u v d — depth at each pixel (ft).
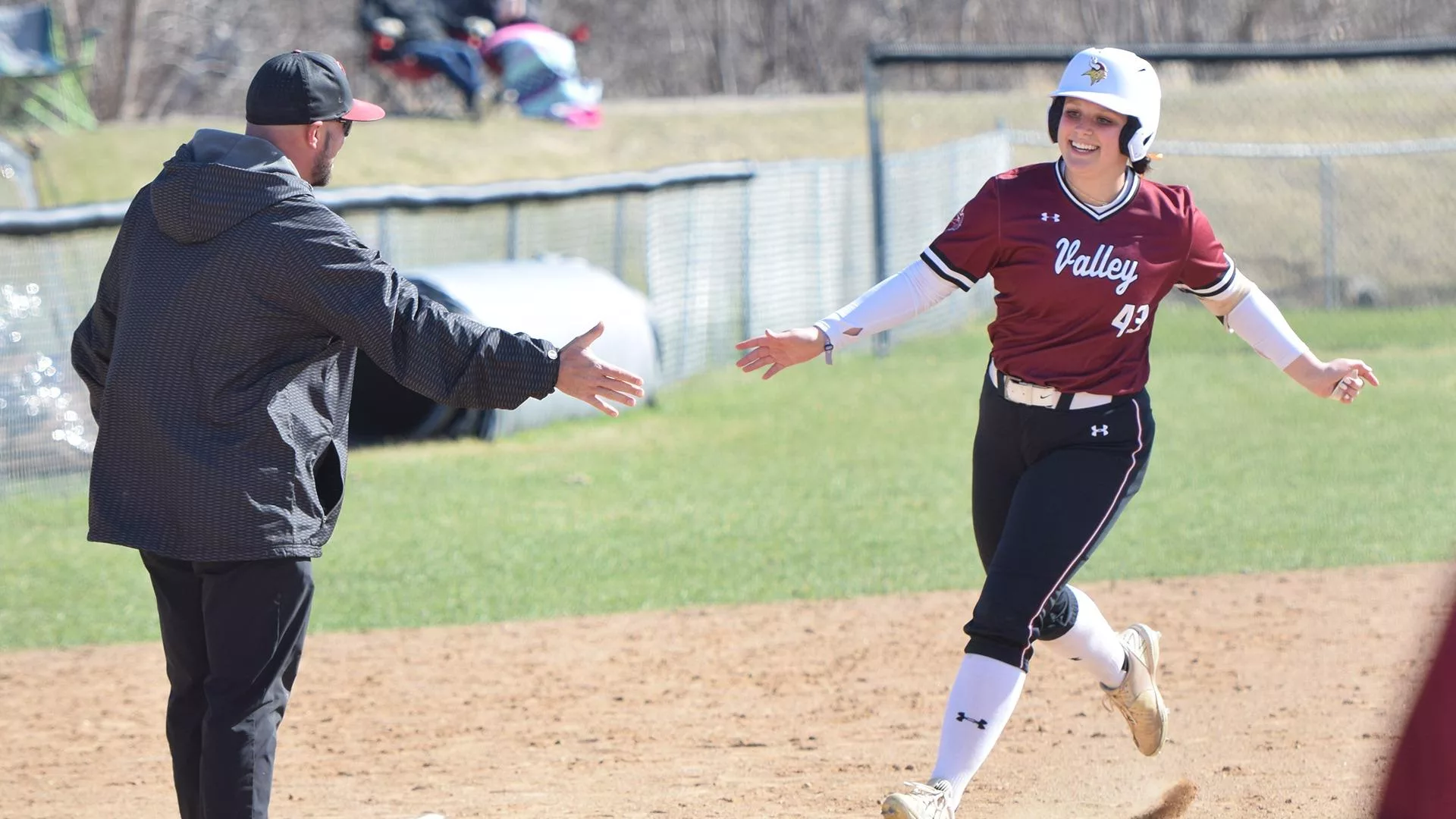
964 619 95.71
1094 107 49.83
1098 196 51.19
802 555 114.32
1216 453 147.02
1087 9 435.53
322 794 66.69
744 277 223.10
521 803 64.23
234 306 45.91
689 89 458.50
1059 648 56.85
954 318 262.06
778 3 456.86
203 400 46.11
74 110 329.93
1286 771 63.82
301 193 46.60
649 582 107.34
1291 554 108.68
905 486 138.82
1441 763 21.85
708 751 71.26
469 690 83.66
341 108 49.19
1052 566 50.70
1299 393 178.40
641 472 147.02
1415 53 199.21
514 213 185.57
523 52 341.41
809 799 63.26
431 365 46.34
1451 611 22.38
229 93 434.30
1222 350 215.51
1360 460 141.28
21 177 265.95
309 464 47.55
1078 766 66.33
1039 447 52.70
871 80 219.82
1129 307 51.13
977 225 51.49
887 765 67.77
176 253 46.62
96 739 77.00
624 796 64.64
